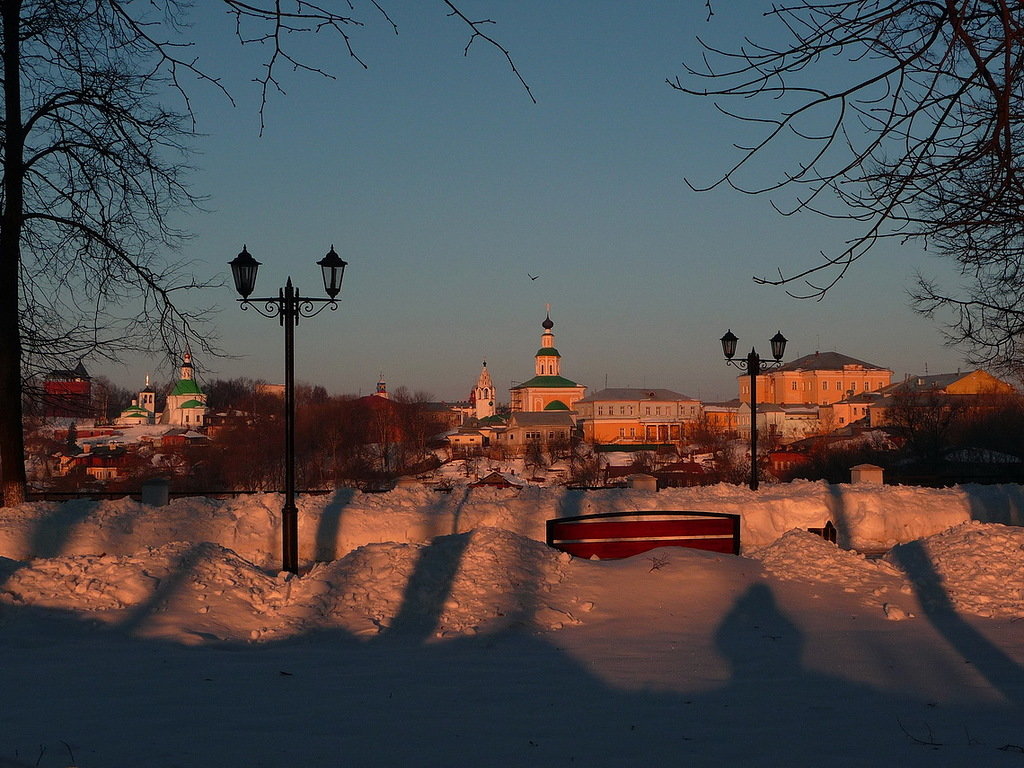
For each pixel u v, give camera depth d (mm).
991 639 8945
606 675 7758
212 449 75562
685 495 19594
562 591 10250
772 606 10125
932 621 9672
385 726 6406
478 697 7129
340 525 17344
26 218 17984
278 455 72812
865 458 54844
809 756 5863
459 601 9719
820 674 7836
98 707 6723
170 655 8258
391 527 17484
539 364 157125
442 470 85250
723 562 11367
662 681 7598
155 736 6086
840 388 138000
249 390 115625
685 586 10555
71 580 9742
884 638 9008
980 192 7066
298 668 7934
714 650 8562
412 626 9281
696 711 6820
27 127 17500
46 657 8117
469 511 18078
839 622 9609
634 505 18750
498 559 10539
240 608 9680
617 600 10133
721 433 108000
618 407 123750
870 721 6605
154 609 9398
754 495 19609
